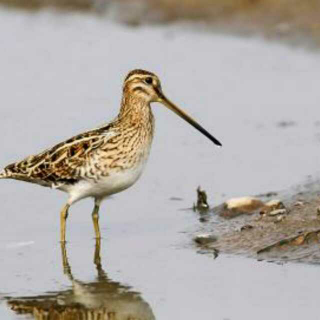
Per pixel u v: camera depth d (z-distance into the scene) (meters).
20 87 21.69
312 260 13.00
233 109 19.80
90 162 14.38
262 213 14.69
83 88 21.41
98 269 13.58
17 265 13.89
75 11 26.72
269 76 21.16
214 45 23.16
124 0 26.34
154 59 22.62
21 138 18.83
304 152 17.52
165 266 13.45
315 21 22.81
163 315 11.93
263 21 23.52
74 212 15.89
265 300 12.06
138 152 14.59
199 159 17.70
